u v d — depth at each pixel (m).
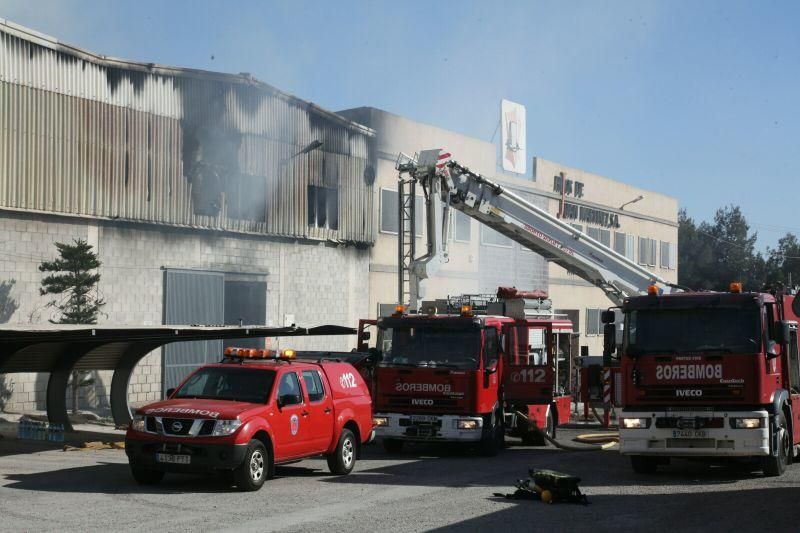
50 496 12.38
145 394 29.91
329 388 15.57
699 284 108.50
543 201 52.22
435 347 19.94
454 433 19.47
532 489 12.89
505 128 49.47
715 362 15.16
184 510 11.49
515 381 21.55
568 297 54.69
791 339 16.66
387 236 41.38
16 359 19.28
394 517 11.24
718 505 12.36
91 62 28.36
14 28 25.88
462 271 44.81
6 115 25.72
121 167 29.19
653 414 15.29
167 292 30.67
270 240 35.19
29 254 26.44
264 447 13.57
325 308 37.81
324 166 37.66
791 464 17.45
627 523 10.95
